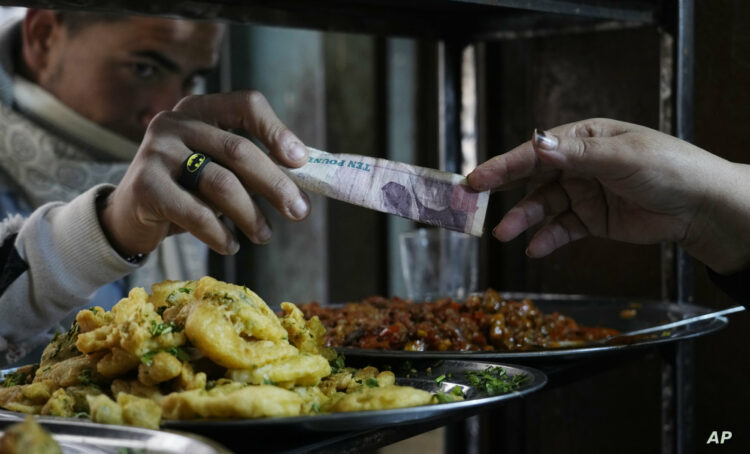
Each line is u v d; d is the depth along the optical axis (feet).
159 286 3.09
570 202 4.20
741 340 5.44
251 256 10.82
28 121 7.74
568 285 6.38
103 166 8.11
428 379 3.33
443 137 6.30
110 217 3.92
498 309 4.38
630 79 5.96
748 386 5.42
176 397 2.45
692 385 4.58
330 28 5.08
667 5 4.67
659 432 5.82
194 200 3.26
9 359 4.42
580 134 3.73
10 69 7.70
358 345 4.03
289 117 10.61
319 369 2.80
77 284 4.12
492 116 6.67
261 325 2.81
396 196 3.40
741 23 5.39
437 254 5.74
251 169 3.25
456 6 5.33
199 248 8.34
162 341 2.66
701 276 5.65
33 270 4.18
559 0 4.11
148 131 3.39
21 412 2.72
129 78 8.16
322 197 10.40
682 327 4.32
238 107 3.47
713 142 5.57
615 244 6.07
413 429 2.76
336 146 10.36
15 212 7.73
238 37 10.58
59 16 7.75
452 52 6.18
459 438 6.35
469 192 3.41
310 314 4.50
